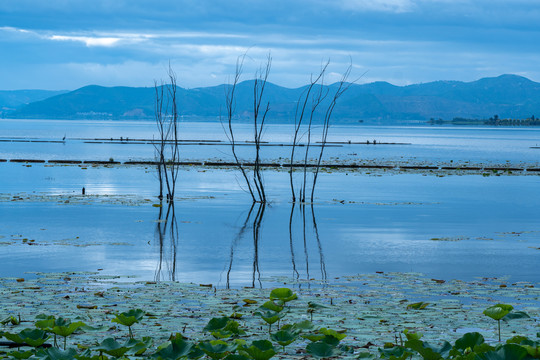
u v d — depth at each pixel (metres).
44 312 9.79
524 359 6.03
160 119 28.53
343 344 7.95
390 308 10.45
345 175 40.84
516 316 8.51
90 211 23.42
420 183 36.12
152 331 8.72
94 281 12.62
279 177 38.78
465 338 6.89
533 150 82.69
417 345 6.46
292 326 8.11
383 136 153.75
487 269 14.45
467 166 50.12
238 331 8.35
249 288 12.15
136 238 18.16
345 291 11.97
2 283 12.27
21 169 41.00
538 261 15.41
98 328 7.38
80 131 149.50
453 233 19.66
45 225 20.20
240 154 63.56
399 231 20.00
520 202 27.62
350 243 17.86
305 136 146.50
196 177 37.78
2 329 8.64
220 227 20.39
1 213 22.67
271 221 21.86
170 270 14.05
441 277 13.61
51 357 6.36
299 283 12.80
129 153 61.34
